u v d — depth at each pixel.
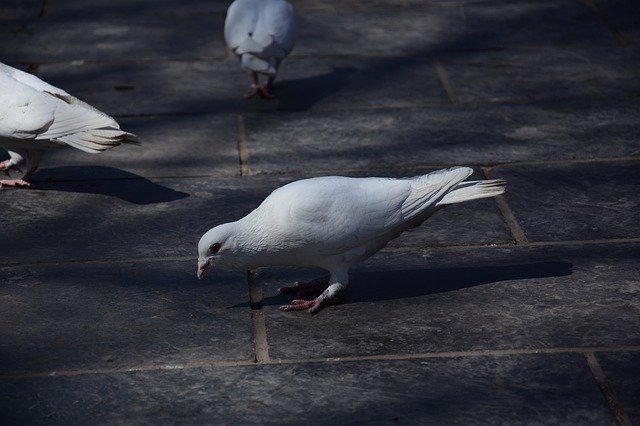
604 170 8.41
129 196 8.07
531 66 10.84
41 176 8.45
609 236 7.30
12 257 7.09
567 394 5.47
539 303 6.42
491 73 10.66
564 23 12.15
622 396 5.45
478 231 7.43
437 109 9.79
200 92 10.23
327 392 5.54
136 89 10.28
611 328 6.11
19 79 8.09
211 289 6.68
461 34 11.83
